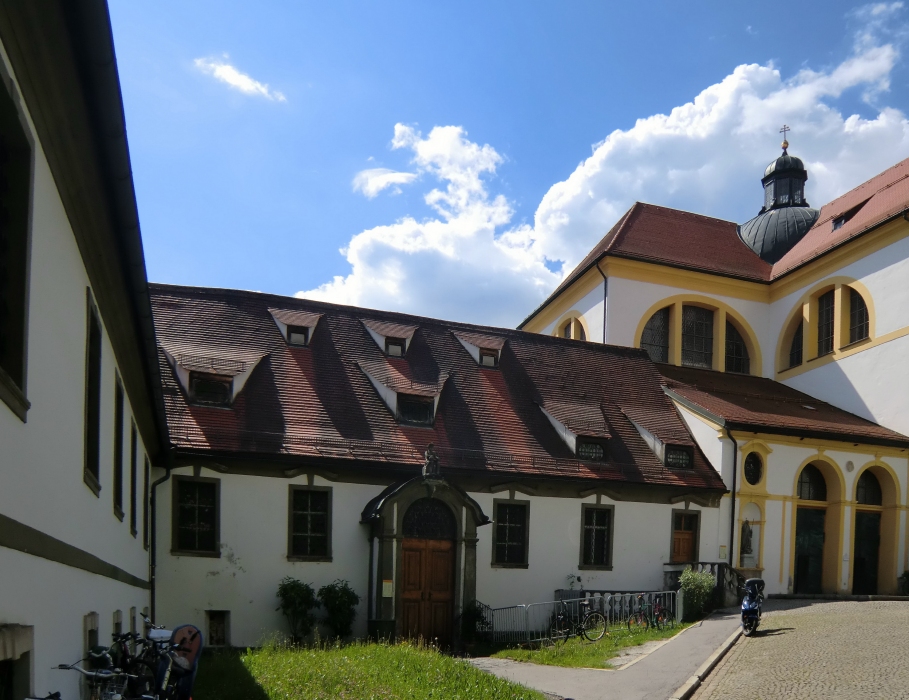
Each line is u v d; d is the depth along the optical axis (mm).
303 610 19266
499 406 24875
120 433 11250
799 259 36219
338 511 20531
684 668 14492
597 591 22375
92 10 4691
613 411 26938
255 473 19797
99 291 8375
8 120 4859
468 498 21359
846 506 28156
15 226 5168
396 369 24250
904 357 29906
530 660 16812
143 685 6484
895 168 35812
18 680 5328
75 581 7227
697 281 36031
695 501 25406
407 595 20625
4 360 5141
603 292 35219
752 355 36750
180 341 21859
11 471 4949
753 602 18234
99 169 6496
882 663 13805
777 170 41938
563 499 23547
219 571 19078
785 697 11820
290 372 22469
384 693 11070
